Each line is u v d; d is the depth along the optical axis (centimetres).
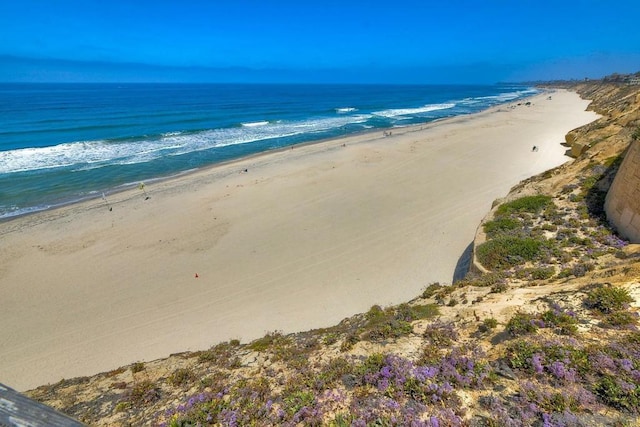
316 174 2812
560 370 526
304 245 1731
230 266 1566
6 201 2228
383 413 516
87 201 2253
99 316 1273
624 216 1191
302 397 586
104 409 702
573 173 1762
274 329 1195
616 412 449
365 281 1445
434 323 799
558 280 913
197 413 593
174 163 3166
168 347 1134
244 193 2394
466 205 2155
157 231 1867
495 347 641
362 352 719
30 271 1517
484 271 1198
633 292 683
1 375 1041
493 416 478
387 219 1992
